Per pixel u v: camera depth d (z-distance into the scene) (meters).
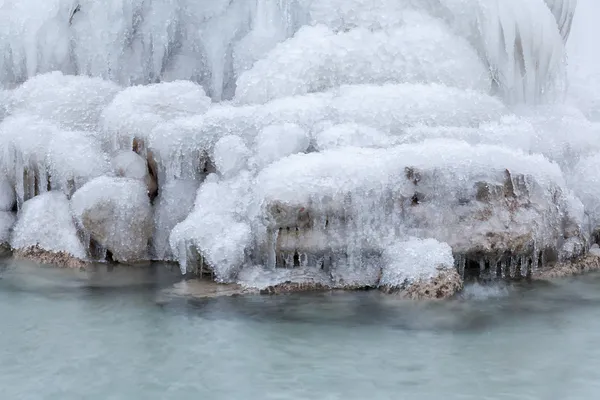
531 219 9.77
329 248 9.44
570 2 13.40
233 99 11.87
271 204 9.25
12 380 7.09
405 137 10.27
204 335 8.12
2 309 8.76
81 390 6.91
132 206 10.23
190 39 12.58
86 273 9.98
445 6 12.00
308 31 11.84
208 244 9.55
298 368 7.39
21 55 12.22
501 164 9.74
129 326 8.33
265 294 9.18
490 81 11.96
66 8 12.19
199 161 10.54
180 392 6.89
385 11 12.12
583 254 10.48
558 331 8.33
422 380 7.14
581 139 11.46
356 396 6.80
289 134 10.08
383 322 8.47
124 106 10.84
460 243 9.56
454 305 9.01
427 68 11.55
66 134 10.82
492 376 7.22
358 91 10.83
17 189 10.92
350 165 9.42
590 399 6.77
